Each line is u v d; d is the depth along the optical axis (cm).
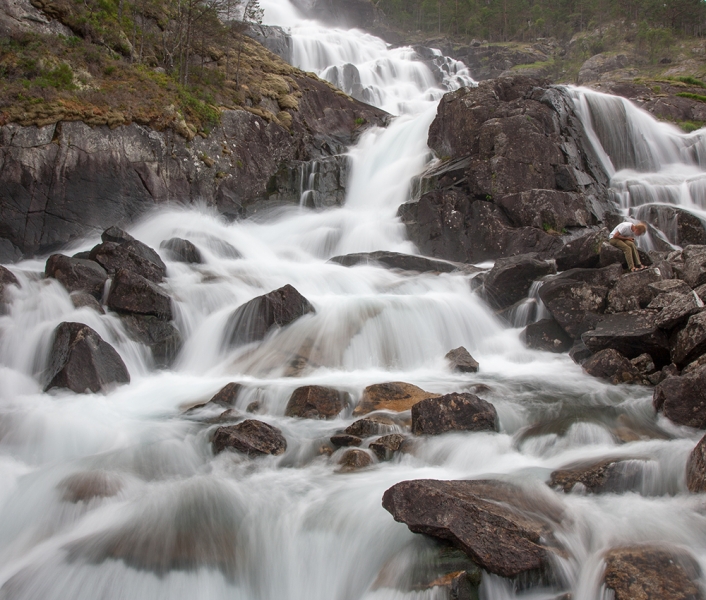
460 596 645
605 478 805
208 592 707
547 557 669
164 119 2309
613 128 2736
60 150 1992
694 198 2386
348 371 1397
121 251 1648
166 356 1470
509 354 1498
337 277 1888
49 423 1038
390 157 2969
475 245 2162
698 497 762
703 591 612
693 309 1194
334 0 7256
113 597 693
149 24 2791
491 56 6775
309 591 736
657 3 6625
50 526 810
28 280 1491
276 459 946
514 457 923
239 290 1714
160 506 811
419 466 917
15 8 2161
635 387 1212
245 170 2673
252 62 3303
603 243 1622
